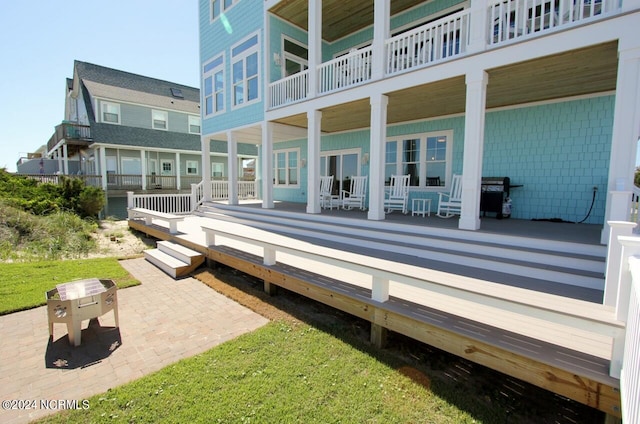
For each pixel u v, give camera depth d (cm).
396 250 515
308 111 745
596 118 571
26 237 813
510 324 273
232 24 999
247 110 965
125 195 1655
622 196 323
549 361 215
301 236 671
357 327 371
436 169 794
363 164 963
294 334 345
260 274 476
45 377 271
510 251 421
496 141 683
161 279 559
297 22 924
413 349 321
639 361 132
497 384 267
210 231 600
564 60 432
